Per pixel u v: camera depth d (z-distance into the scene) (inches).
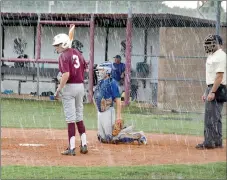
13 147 979.3
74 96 920.9
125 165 810.8
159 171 756.6
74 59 915.4
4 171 725.3
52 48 2810.0
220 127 1051.9
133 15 2234.3
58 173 723.4
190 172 757.3
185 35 2208.4
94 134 1268.5
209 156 936.9
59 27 2780.5
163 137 1250.6
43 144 1039.6
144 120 1691.7
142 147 1035.9
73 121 916.0
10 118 1617.9
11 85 2822.3
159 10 2436.0
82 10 2556.6
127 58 2176.4
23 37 2869.1
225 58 1037.2
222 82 1041.5
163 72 2183.8
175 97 2176.4
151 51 2541.8
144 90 2452.0
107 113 1077.8
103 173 731.4
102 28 2694.4
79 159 866.8
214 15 2337.6
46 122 1536.7
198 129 1473.9
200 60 2217.0
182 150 1008.9
